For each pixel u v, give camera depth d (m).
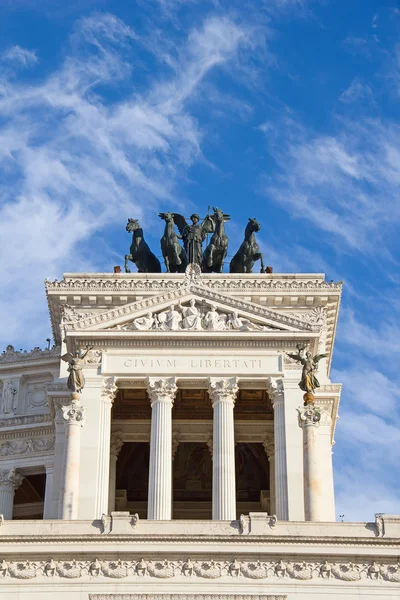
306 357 98.38
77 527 82.38
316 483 94.19
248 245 126.44
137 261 128.38
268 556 79.88
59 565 79.75
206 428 115.62
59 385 111.62
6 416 127.62
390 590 79.19
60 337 121.00
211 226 131.38
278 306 118.94
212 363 108.00
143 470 123.19
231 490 103.19
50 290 117.25
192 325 109.06
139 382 108.00
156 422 105.81
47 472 121.00
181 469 123.31
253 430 114.69
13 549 80.00
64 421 104.69
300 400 106.62
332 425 113.75
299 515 101.38
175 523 82.38
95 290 117.25
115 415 114.94
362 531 82.19
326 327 119.69
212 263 128.00
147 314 109.75
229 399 106.81
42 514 128.75
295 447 104.50
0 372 130.00
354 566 79.88
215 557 79.88
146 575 79.50
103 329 108.31
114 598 78.81
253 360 108.06
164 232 128.25
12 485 122.31
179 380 107.62
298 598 78.88
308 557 79.88
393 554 79.94
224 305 110.12
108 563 79.81
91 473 102.69
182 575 79.50
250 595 78.94
